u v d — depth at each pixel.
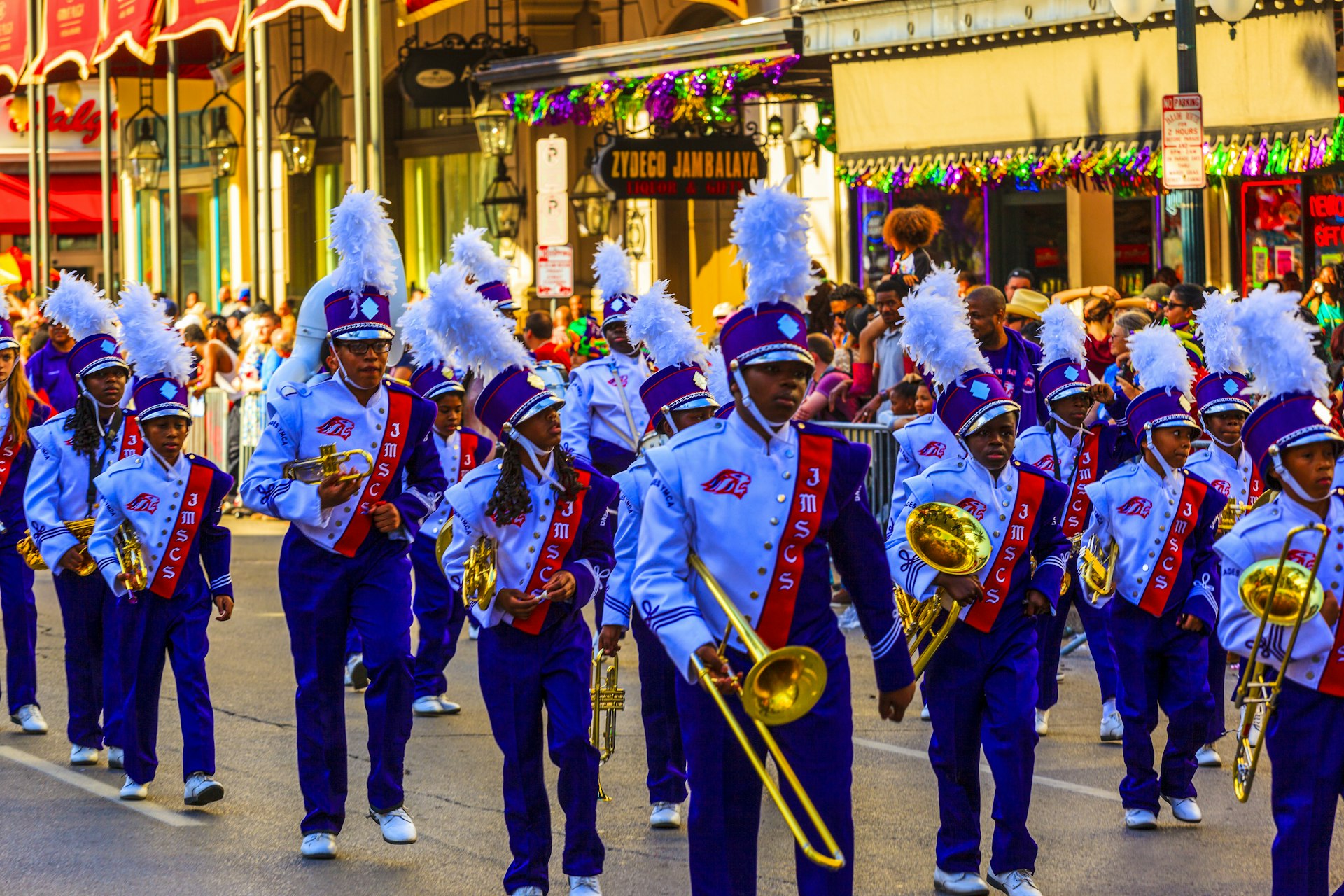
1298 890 11.24
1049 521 13.63
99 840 14.93
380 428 14.71
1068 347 18.73
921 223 25.25
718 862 10.61
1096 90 27.41
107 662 17.25
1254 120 25.36
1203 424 17.50
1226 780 17.08
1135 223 33.72
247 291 50.72
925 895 13.43
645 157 35.09
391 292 15.09
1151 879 13.75
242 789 16.70
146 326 16.02
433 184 55.09
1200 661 15.38
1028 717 13.23
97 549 16.09
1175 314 21.73
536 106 35.53
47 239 62.97
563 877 13.95
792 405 10.41
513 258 49.69
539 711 13.10
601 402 20.05
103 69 57.88
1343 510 11.25
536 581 12.98
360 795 16.50
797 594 10.52
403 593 14.73
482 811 15.90
